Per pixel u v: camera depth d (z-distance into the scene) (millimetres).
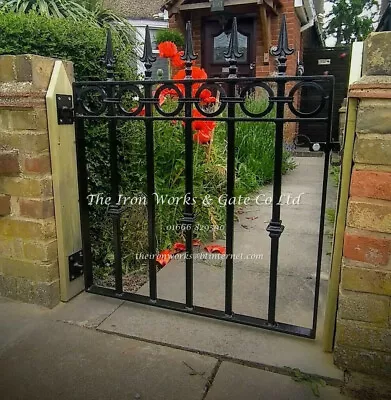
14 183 1392
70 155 1438
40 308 1458
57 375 1119
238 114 3182
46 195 1389
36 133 1324
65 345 1251
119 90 1351
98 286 1589
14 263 1473
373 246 1016
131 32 4312
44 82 1331
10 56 1295
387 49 940
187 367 1151
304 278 1714
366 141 970
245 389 1067
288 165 4320
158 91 1304
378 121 951
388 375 1076
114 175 1444
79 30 1706
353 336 1087
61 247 1454
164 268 1861
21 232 1431
